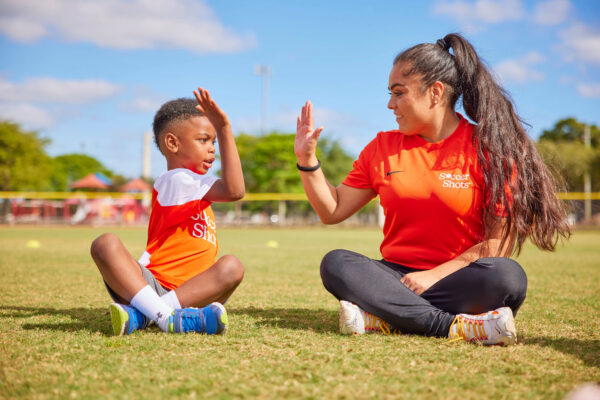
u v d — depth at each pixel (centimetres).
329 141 3606
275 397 135
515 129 226
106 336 206
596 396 131
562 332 225
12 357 172
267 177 3350
